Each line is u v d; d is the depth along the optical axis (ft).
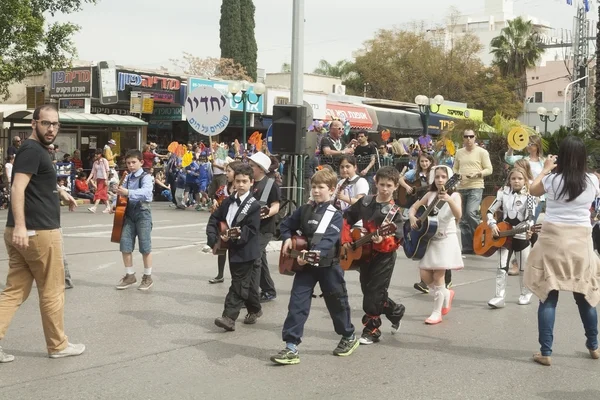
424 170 35.65
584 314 20.80
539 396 17.71
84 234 48.29
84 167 82.74
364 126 110.01
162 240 45.80
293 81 41.81
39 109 19.58
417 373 19.47
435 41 196.34
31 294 28.63
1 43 69.15
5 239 19.89
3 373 19.11
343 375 19.26
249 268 23.72
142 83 87.86
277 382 18.63
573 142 20.03
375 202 21.83
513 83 187.21
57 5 74.74
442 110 131.85
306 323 24.98
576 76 144.77
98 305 27.35
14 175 19.13
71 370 19.43
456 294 30.40
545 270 20.20
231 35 162.30
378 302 22.08
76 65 97.86
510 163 42.50
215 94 42.37
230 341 22.62
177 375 19.16
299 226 20.65
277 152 38.60
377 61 187.01
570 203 20.11
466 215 40.37
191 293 29.78
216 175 54.80
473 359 20.84
